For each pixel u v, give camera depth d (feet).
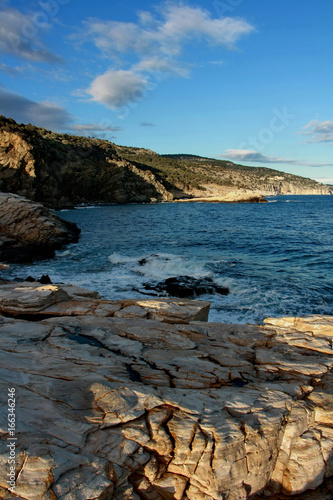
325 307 39.50
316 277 53.06
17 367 16.81
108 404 13.83
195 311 29.07
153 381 16.94
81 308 30.19
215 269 58.54
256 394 15.85
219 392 15.92
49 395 14.23
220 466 12.02
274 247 82.79
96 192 314.35
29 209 85.56
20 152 223.10
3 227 82.53
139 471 11.50
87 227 132.16
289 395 16.03
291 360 20.51
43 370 16.79
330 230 117.60
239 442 12.60
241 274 55.06
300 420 14.43
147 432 12.56
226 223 144.87
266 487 13.30
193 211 222.07
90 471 10.66
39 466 10.28
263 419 13.84
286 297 43.11
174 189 414.41
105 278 54.44
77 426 12.43
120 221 155.63
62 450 11.15
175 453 12.01
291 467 13.46
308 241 91.86
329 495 13.19
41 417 12.59
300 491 13.15
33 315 29.27
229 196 357.20
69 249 84.84
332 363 20.06
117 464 11.25
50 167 264.31
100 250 82.53
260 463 12.84
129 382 16.16
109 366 18.13
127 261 67.26
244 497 12.32
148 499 11.16
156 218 171.12
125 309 29.63
